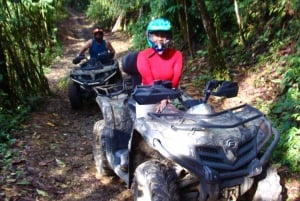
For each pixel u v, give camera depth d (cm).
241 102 696
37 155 555
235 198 345
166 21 437
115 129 460
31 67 852
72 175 506
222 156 332
